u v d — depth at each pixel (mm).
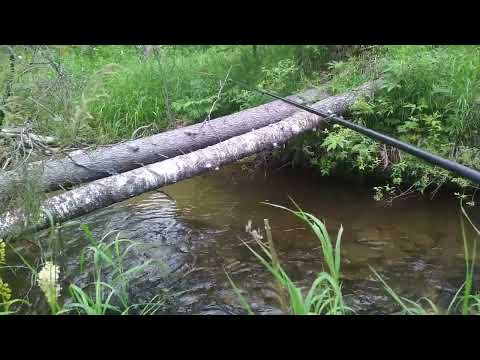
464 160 4008
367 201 4371
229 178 5125
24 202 3094
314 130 4383
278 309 2971
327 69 5059
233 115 4539
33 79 3424
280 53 4930
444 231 3793
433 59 4328
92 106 5238
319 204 4375
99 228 4121
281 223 4098
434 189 4375
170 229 4082
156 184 3588
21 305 3033
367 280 3229
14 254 3635
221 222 4180
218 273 3414
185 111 5547
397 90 4422
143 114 5625
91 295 3162
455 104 4176
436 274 3271
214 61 5523
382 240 3715
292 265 3457
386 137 2680
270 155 5141
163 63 5848
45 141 3674
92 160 3789
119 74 5949
